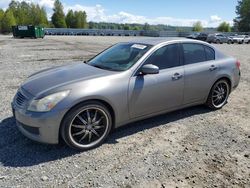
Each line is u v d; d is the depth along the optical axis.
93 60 4.93
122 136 4.30
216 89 5.45
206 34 43.50
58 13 103.31
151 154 3.78
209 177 3.28
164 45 4.59
